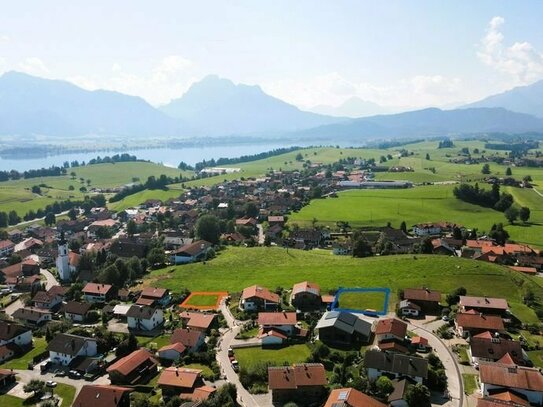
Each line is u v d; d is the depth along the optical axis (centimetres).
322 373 9862
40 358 12544
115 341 12975
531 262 18825
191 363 11494
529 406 8731
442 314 13362
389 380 9575
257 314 14088
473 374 10281
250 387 10112
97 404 9494
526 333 12106
